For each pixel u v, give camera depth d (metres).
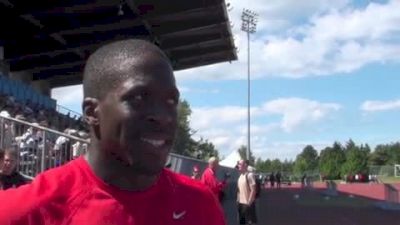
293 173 136.00
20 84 28.75
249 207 15.08
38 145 11.36
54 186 1.42
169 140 1.37
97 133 1.40
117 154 1.38
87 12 27.84
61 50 32.56
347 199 45.47
